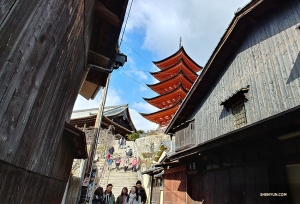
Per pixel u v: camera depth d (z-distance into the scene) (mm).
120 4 4605
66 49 3010
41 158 2762
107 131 17672
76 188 8398
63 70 3088
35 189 2756
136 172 18062
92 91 8281
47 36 2133
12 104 1622
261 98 6609
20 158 2002
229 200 6223
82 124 22188
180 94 23484
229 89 8469
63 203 7137
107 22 5172
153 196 14109
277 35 6730
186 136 10789
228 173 6488
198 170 8227
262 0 6934
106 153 16938
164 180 11633
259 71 7031
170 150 14641
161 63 28578
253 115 6750
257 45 7523
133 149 24641
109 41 5781
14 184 1979
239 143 5438
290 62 5934
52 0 2057
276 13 7062
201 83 9844
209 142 5797
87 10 3812
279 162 4727
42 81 2244
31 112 2076
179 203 9383
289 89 5711
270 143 4723
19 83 1688
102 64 6312
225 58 9055
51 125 2973
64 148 4344
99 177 14906
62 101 3406
